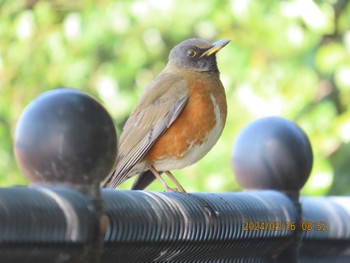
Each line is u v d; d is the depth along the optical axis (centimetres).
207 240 458
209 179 1338
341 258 644
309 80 1348
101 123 354
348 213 644
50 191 336
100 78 1448
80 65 1427
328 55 1318
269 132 588
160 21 1398
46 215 326
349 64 1305
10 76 1491
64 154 348
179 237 435
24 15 1467
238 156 600
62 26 1444
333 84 1405
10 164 1466
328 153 1327
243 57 1380
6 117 1494
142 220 402
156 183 1309
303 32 1359
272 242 537
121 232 387
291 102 1345
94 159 352
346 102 1330
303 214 615
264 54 1382
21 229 318
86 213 340
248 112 1360
